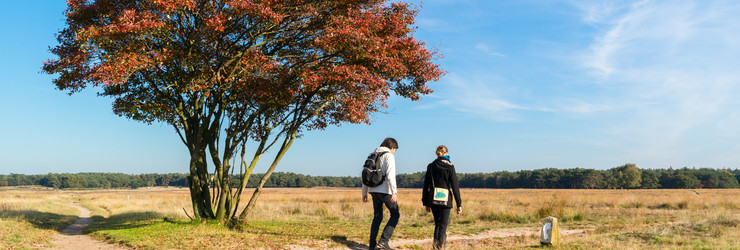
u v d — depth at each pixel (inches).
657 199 1258.0
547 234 353.4
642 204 1101.7
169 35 461.4
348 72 436.1
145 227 488.1
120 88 533.6
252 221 585.0
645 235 429.4
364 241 377.4
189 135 530.9
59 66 465.7
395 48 496.7
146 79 517.3
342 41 446.6
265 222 581.0
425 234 457.7
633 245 343.9
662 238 397.7
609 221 657.6
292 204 1241.4
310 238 385.7
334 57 488.7
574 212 772.6
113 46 438.6
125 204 1454.2
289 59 503.2
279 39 489.7
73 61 445.7
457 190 291.9
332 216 747.4
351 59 470.3
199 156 519.5
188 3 418.3
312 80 446.9
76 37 413.4
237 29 468.1
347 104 466.9
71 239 454.3
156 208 1130.7
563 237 411.2
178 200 1658.5
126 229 489.4
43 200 1701.5
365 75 447.5
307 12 463.2
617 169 6998.0
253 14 434.9
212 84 468.4
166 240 385.4
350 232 459.5
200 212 518.0
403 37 510.6
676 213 823.7
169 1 409.1
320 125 560.1
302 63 498.6
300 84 460.4
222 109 516.1
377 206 292.2
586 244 355.3
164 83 518.6
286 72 463.8
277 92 471.2
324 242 364.2
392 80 529.7
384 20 490.0
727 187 6889.8
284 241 364.5
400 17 502.6
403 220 693.9
